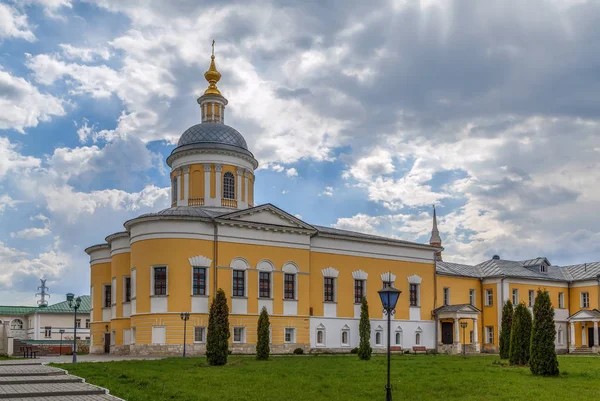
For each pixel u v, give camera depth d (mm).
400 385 27062
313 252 55219
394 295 21875
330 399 23203
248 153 57531
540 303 32219
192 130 58094
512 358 38281
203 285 48281
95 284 57562
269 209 51969
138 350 47406
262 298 50750
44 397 22766
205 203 55125
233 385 26359
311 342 53562
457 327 60938
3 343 49969
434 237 87438
